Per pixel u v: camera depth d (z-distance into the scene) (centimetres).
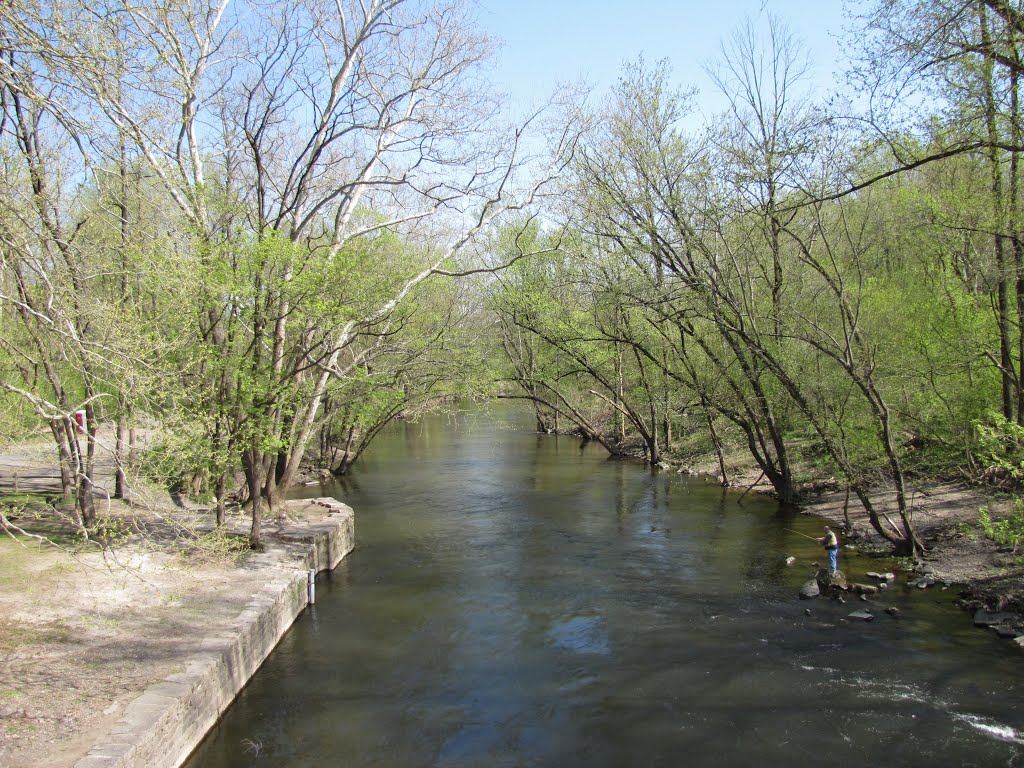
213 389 1212
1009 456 1374
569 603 1256
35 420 1051
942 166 1480
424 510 2080
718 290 1708
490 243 2914
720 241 1869
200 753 778
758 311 1811
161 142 1286
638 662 1003
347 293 1307
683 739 800
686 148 1839
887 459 1595
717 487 2355
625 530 1794
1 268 723
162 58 1003
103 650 848
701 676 952
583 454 3294
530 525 1872
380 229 1827
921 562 1354
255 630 977
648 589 1322
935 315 1595
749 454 2631
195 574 1160
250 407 1273
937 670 936
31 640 862
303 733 827
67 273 867
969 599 1165
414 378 2245
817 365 1666
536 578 1407
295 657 1038
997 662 950
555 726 838
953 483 1719
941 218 1427
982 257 1482
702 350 2288
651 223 1889
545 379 2958
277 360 1361
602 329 2442
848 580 1310
